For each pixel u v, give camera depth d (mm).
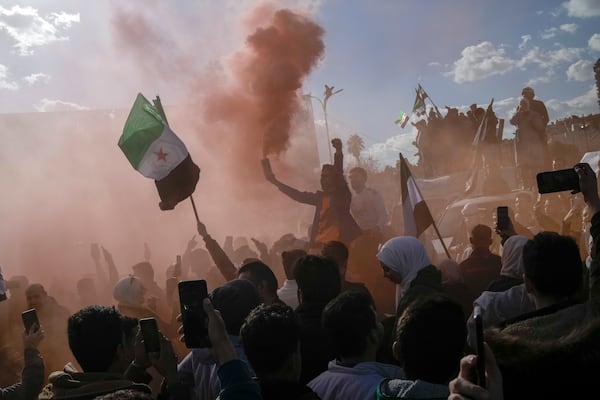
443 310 2373
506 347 2029
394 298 6184
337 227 7176
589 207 2744
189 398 3018
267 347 2557
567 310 2164
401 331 2393
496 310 3545
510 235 4406
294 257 4953
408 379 2408
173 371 3008
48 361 5668
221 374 2244
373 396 2738
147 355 2967
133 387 2875
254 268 4195
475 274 5309
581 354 1941
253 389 2230
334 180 7262
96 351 3023
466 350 2658
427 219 5543
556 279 2447
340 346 2961
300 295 3980
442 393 2293
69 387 2879
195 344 2320
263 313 2635
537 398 1969
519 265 4008
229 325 3357
